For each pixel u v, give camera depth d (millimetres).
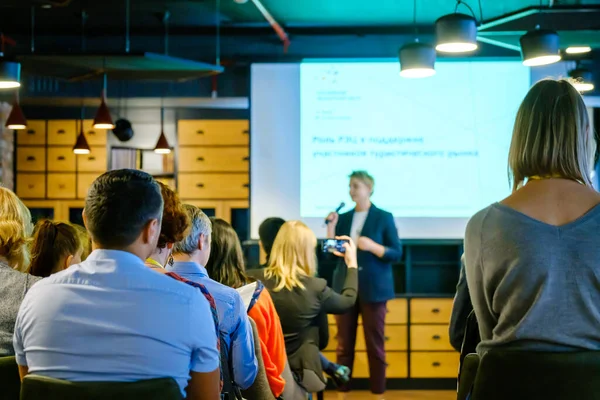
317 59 5953
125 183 1466
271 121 5961
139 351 1401
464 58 5898
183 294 1453
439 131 5926
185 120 7512
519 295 1392
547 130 1475
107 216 1444
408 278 6004
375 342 4961
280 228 3494
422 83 5934
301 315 3275
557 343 1375
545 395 1331
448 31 4059
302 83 5969
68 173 7598
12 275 2066
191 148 7512
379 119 5945
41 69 5273
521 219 1422
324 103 5961
